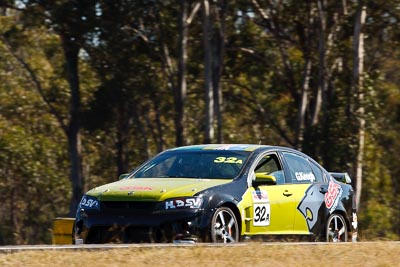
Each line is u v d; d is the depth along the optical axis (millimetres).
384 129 121938
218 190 33500
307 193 37500
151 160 37062
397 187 124938
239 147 36812
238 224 34062
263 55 120875
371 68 115375
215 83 110000
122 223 32906
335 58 110000
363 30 106188
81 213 33781
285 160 37250
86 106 118688
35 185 128875
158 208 32625
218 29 111688
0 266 25578
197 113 127938
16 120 131750
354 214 40375
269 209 35469
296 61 120875
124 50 113625
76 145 118000
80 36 109750
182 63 111125
